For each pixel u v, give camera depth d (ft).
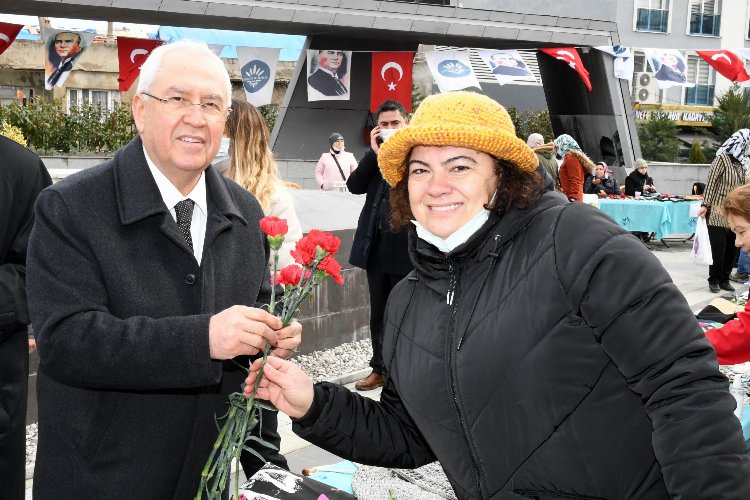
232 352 6.16
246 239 7.51
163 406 6.81
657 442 4.92
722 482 4.69
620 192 46.91
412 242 6.06
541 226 5.47
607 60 52.85
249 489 6.98
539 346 5.29
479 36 45.93
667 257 40.81
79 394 6.66
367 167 16.80
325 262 6.42
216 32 52.47
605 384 5.25
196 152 6.70
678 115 101.45
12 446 8.71
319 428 6.32
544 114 76.13
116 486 6.68
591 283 5.12
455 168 5.55
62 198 6.53
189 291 6.86
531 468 5.46
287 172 50.98
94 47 78.13
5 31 32.22
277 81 86.07
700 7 104.01
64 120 56.75
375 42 48.37
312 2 40.40
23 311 8.39
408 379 5.96
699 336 5.00
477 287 5.57
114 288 6.57
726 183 30.32
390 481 8.59
